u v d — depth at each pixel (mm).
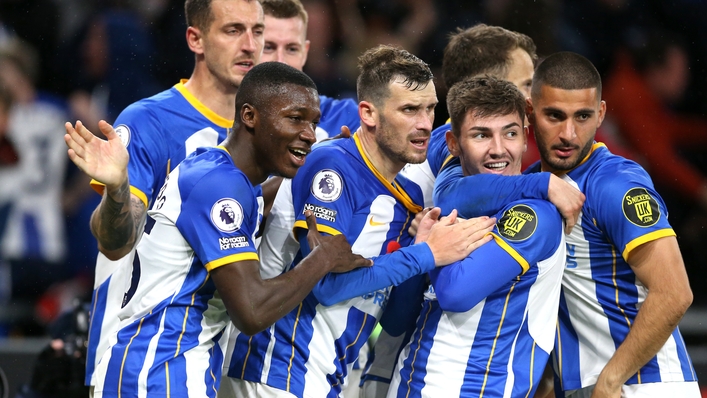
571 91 12484
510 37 16203
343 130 13367
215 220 11578
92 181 15055
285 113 11789
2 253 25922
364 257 12805
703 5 29734
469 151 12750
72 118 27656
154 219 12148
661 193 28078
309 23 28891
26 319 25125
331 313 12883
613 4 29781
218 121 15281
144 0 29359
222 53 14883
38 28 28984
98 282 14312
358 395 15734
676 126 28734
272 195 13430
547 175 12422
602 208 12453
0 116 26266
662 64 29219
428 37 29453
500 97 12547
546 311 12648
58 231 26422
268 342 12859
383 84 12477
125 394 11750
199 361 12016
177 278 11977
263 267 13219
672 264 12055
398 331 13891
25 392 15023
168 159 14922
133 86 28531
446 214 13023
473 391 12375
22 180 26328
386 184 12969
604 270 12812
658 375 12805
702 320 22781
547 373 14367
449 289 12102
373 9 29391
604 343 13008
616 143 28250
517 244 12023
